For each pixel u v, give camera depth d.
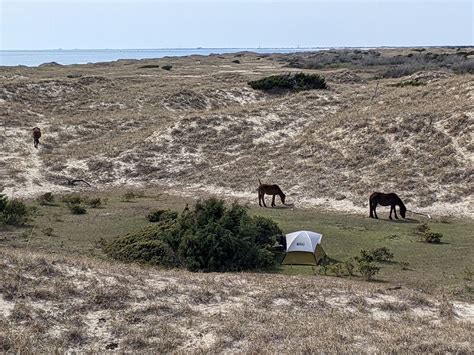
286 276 19.88
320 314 15.47
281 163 36.53
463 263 21.72
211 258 20.98
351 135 37.88
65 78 60.59
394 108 41.91
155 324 13.93
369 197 30.66
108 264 18.88
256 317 14.70
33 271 16.00
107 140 41.78
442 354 12.79
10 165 36.03
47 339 12.63
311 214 29.39
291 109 47.03
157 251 21.61
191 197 32.91
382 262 21.89
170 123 43.88
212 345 12.88
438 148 34.53
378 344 13.21
